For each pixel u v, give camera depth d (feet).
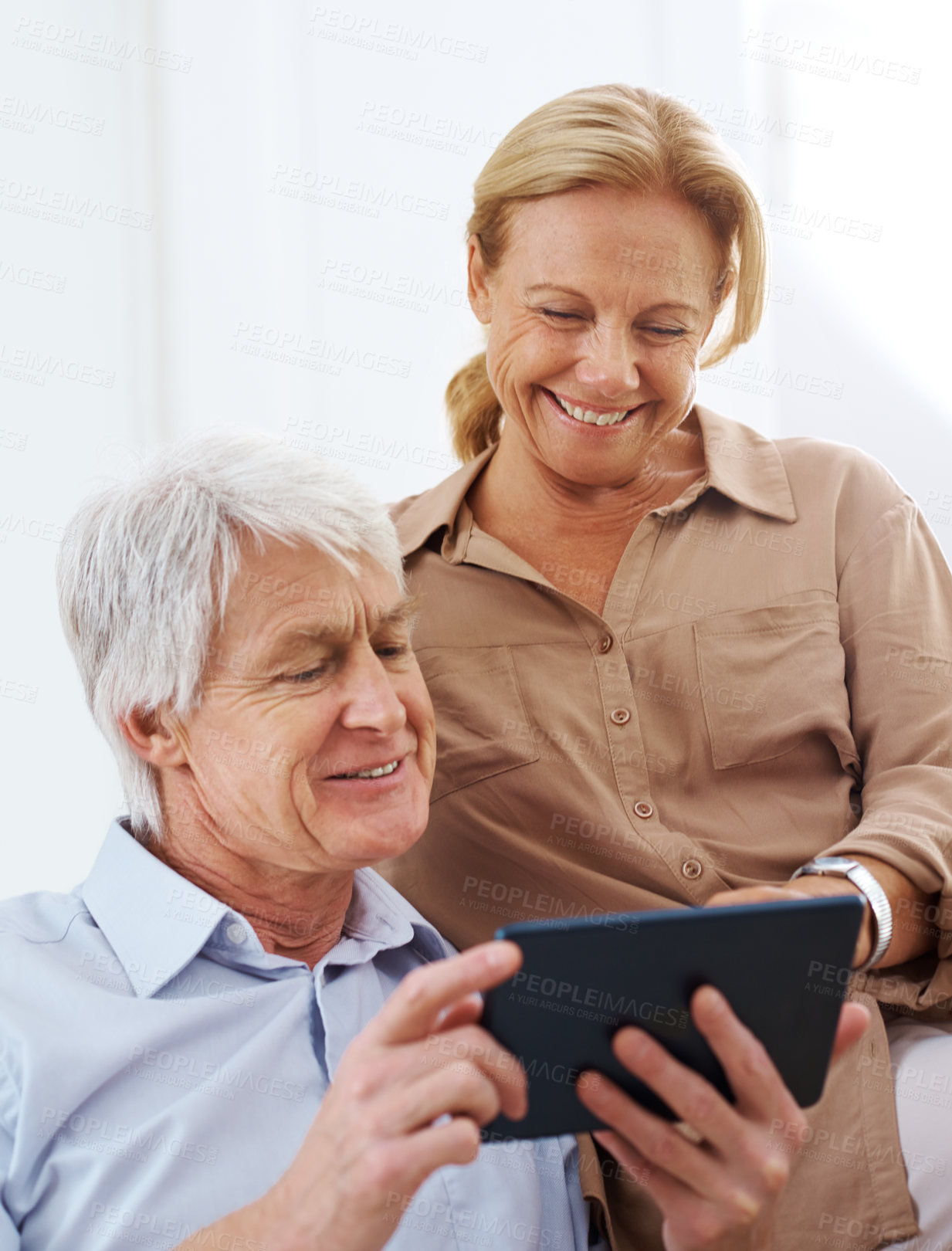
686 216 4.31
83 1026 3.37
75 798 6.44
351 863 3.59
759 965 2.72
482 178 4.51
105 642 3.66
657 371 4.38
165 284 6.68
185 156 6.69
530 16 6.58
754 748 4.43
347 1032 3.65
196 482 3.56
